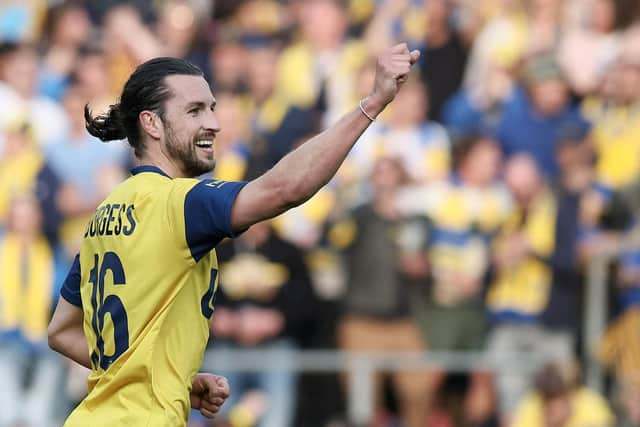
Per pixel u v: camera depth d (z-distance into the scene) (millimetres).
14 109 30891
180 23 32781
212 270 12797
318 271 29344
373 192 29453
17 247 29062
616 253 29578
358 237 29109
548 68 31625
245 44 32281
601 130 31203
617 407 28750
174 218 12188
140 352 12297
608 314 29438
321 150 11672
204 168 12945
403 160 29703
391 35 33094
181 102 12758
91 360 13094
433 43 32844
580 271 29594
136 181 12719
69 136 30734
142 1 33031
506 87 32062
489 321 29234
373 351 28734
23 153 30375
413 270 29062
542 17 33219
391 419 28375
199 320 12586
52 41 32594
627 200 30047
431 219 29453
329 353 28281
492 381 28625
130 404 12344
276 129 30750
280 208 11828
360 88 32000
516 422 28438
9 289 28781
